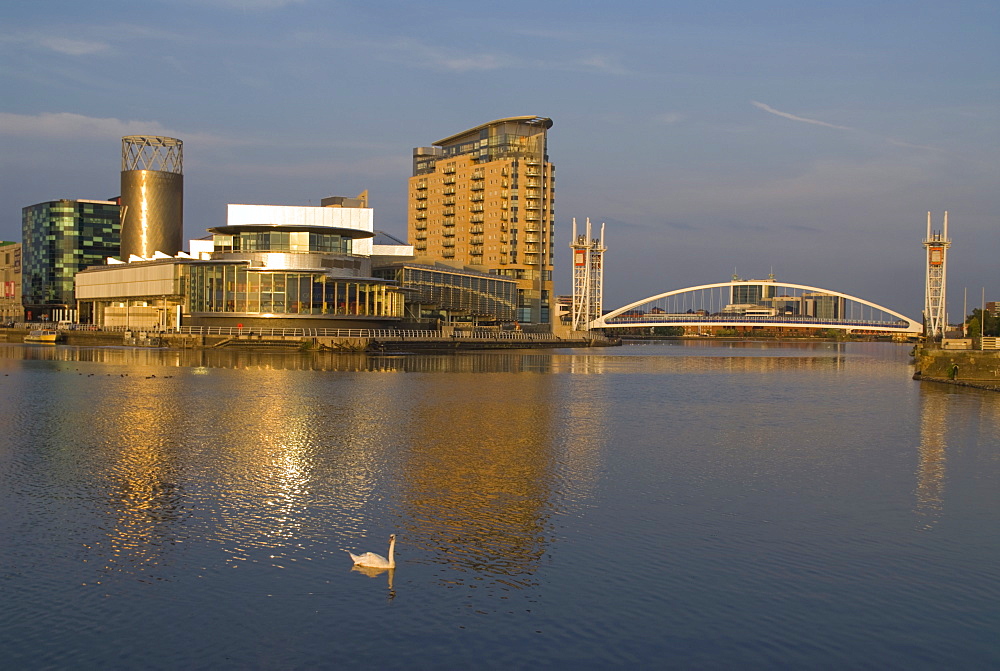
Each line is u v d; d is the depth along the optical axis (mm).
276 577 21781
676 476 34188
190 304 140250
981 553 24547
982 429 49906
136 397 58812
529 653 17922
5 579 21391
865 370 113938
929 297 190500
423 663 17438
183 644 18094
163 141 190000
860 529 26781
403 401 58875
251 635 18547
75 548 23734
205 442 40250
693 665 17531
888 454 40594
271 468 34219
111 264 171625
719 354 173125
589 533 25797
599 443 42281
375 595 20703
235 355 113562
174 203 188875
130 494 29609
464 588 21234
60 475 32469
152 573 21953
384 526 26203
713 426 49906
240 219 152250
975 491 32375
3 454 36656
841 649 18312
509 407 57188
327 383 71875
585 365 114000
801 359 151000
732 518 27797
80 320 182125
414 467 34906
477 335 166125
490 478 33094
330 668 17219
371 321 143500
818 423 52062
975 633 19172
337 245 143000
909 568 23172
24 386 65938
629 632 18938
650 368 111500
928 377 91500
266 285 134000
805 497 30953
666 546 24656
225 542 24438
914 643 18641
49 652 17656
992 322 187125
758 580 22047
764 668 17453
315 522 26500
